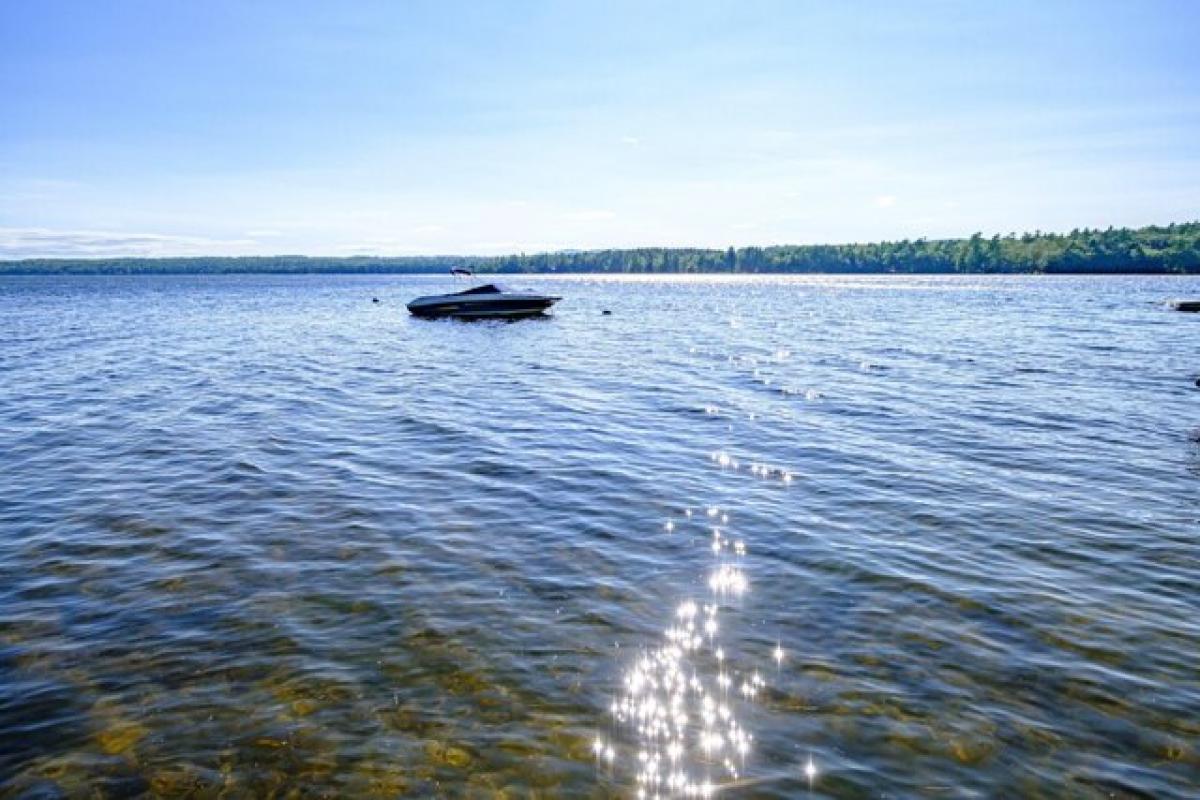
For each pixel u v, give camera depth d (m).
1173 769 5.57
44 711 6.27
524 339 41.00
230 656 7.10
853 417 18.25
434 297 55.72
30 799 5.33
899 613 7.97
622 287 150.50
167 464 13.91
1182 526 10.57
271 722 6.14
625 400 20.91
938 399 20.62
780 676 6.79
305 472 13.39
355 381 24.94
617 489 12.40
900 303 77.56
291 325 52.16
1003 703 6.36
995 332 42.50
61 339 40.56
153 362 30.30
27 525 10.59
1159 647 7.25
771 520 10.88
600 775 5.55
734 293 113.00
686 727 6.09
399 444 15.57
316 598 8.30
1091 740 5.89
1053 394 21.33
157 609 8.03
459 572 9.02
